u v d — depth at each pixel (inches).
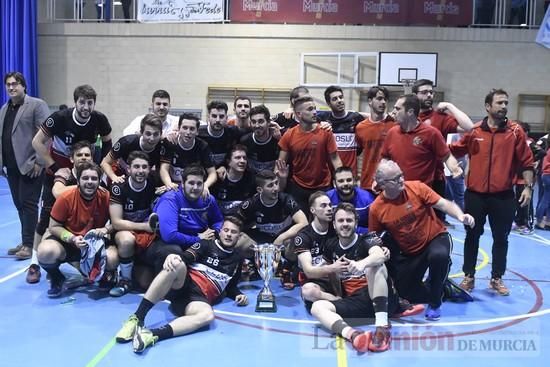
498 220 189.5
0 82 529.0
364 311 157.1
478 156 187.6
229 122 249.6
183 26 515.8
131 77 523.8
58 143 197.9
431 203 161.0
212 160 204.1
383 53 498.6
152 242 182.7
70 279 203.3
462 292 184.9
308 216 211.2
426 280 183.3
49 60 529.3
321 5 506.0
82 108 189.6
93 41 524.1
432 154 180.5
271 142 211.6
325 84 508.7
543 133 495.5
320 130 204.2
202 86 520.4
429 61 495.5
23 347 137.5
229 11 518.0
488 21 510.6
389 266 168.1
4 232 292.7
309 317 166.2
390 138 185.5
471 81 503.2
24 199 227.8
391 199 162.2
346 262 154.2
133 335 143.2
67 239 173.5
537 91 501.0
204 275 168.1
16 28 516.7
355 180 219.9
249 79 517.0
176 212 179.8
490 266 241.8
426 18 502.0
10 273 208.8
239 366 127.3
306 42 510.0
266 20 511.2
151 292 148.1
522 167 189.9
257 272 211.0
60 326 153.4
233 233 169.6
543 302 185.6
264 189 190.5
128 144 196.1
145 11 518.0
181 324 147.7
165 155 197.8
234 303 179.2
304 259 165.6
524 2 510.3
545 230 339.0
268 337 148.0
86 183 172.7
